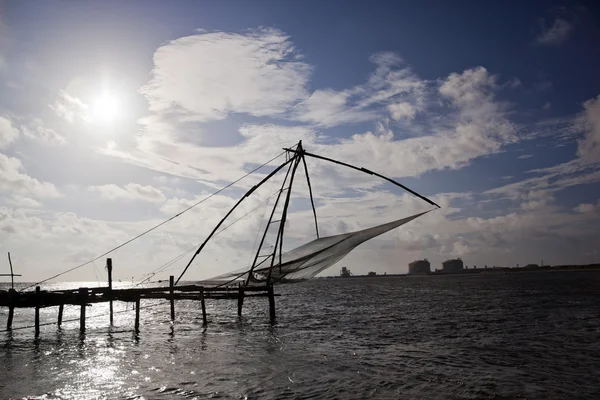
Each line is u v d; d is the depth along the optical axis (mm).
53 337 25266
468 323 30172
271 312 30141
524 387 13539
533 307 41188
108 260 26656
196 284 30000
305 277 23828
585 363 16875
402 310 41938
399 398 12469
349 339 23438
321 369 15938
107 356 18750
